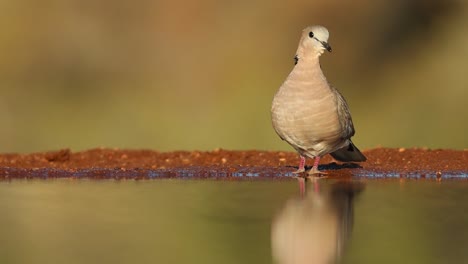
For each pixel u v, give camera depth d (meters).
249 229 7.54
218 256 6.71
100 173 10.67
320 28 10.12
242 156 11.84
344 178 10.30
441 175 10.40
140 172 10.68
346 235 7.34
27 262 6.55
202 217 7.98
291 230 7.52
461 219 7.85
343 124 10.27
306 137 10.22
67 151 11.62
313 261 6.62
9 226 7.66
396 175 10.45
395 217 7.95
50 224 7.72
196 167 10.93
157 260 6.60
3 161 11.41
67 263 6.52
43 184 9.88
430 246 7.03
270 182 9.97
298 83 10.12
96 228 7.57
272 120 10.45
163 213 8.16
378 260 6.64
